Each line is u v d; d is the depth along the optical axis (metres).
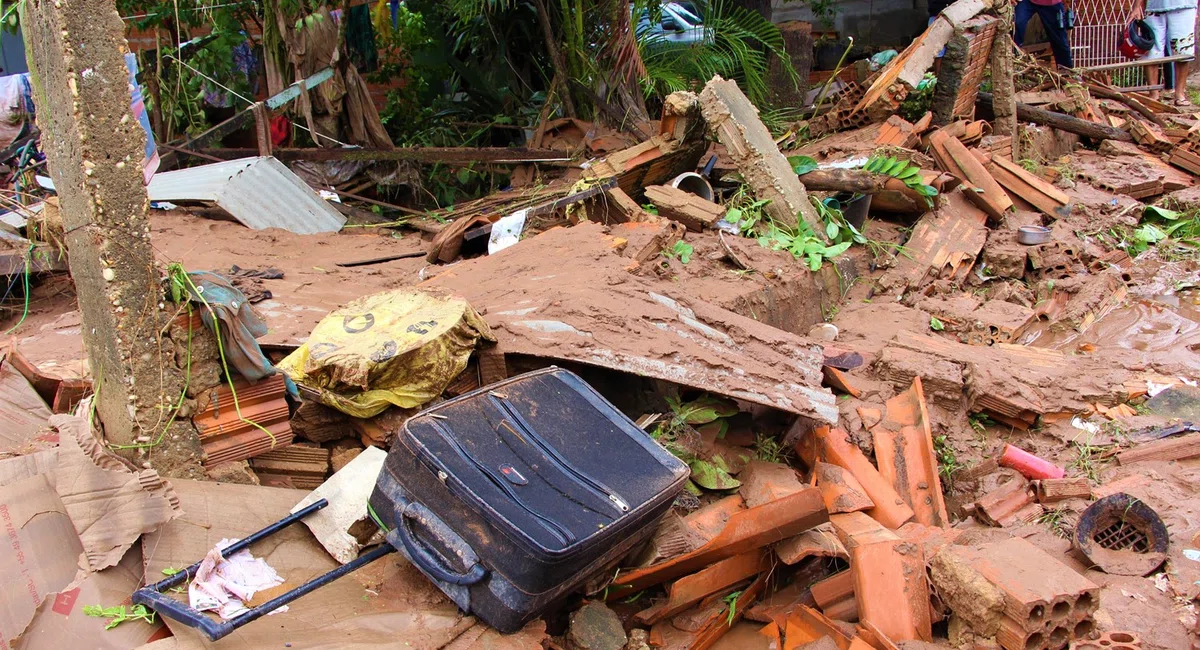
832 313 6.98
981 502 4.70
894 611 3.71
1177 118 12.15
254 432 3.90
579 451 3.71
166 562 3.33
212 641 2.94
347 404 4.06
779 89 12.45
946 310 6.95
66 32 3.11
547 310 4.88
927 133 9.83
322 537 3.63
